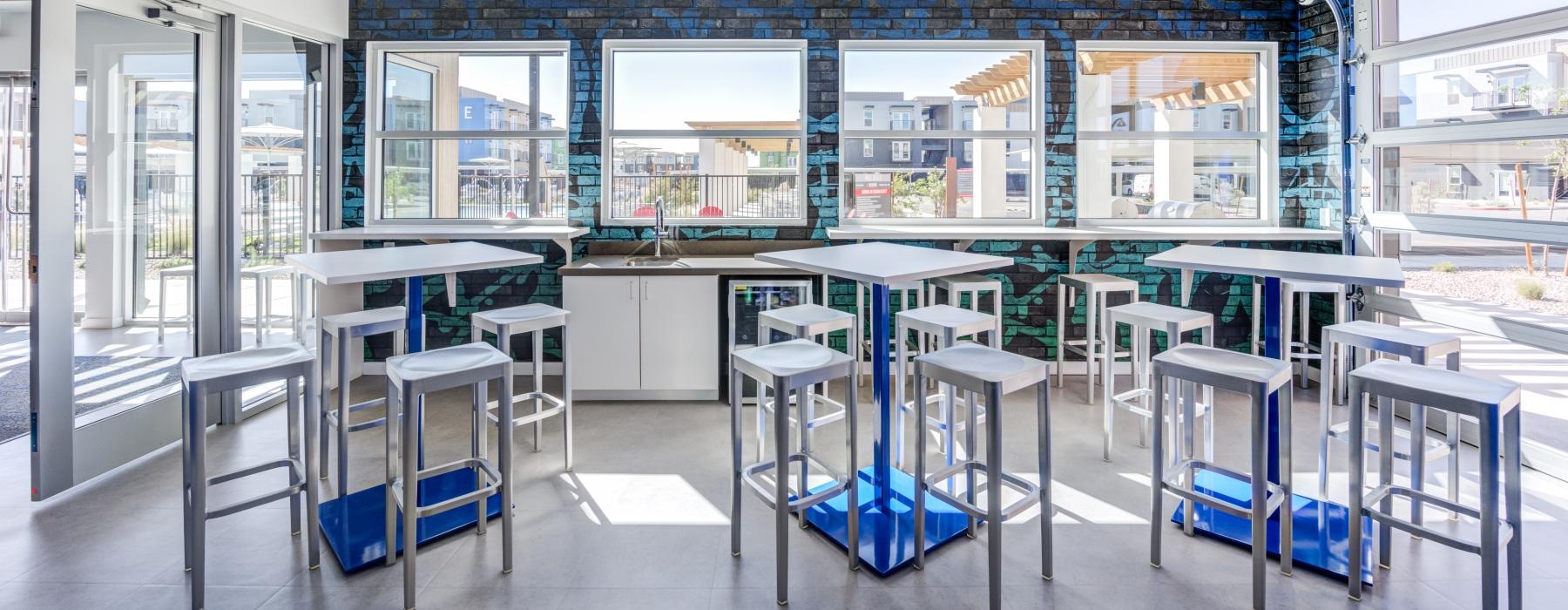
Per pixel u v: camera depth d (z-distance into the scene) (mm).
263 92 3869
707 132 4633
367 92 4488
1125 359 4746
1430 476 3004
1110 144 4707
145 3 3158
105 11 3020
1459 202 3508
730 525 2557
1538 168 3109
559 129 4625
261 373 2123
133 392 3152
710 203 4680
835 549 2387
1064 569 2244
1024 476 3002
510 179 4668
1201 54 4695
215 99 3539
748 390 4113
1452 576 2174
